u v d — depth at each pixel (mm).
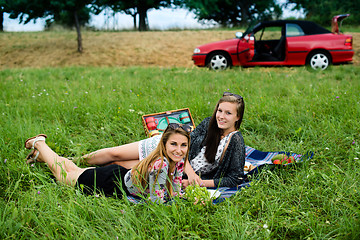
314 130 4402
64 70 10656
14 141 3928
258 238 2305
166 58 13656
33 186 2832
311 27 9648
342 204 2689
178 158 2688
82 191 2789
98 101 5832
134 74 9477
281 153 3658
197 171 3270
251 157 3865
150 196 2734
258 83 7223
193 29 21719
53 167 3086
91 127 4938
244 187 3037
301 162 3434
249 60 9789
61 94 6641
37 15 13727
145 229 2441
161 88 6945
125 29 22578
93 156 3553
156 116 4191
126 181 2898
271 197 2867
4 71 10469
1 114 5207
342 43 9328
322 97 5707
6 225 2326
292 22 9773
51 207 2551
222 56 9898
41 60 14430
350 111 4898
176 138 2627
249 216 2627
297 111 5320
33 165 3240
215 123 3141
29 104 5836
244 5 25141
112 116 5180
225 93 3170
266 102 5539
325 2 22844
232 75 8461
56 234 2275
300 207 2707
